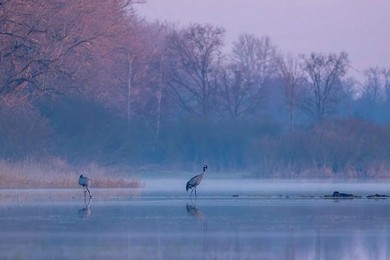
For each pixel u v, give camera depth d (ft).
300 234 77.30
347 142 191.42
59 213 96.12
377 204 107.14
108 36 195.72
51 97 197.36
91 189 139.44
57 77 189.67
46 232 79.25
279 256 66.44
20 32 176.35
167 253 67.62
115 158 202.28
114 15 198.80
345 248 69.72
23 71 178.70
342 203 108.88
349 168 188.24
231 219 89.04
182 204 107.76
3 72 178.09
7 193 128.06
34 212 97.14
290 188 142.31
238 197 120.37
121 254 67.15
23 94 193.57
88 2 188.75
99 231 79.92
